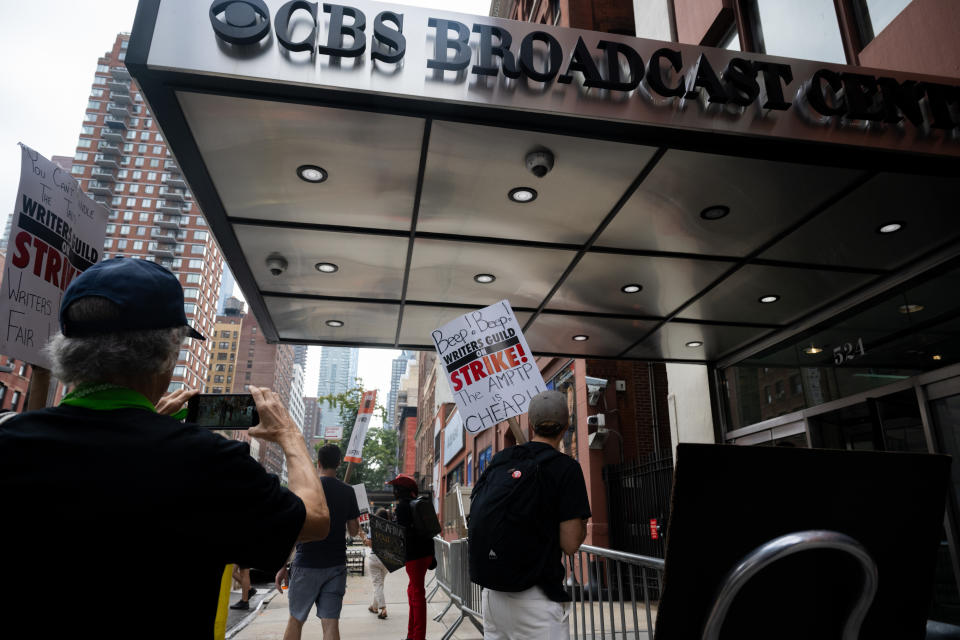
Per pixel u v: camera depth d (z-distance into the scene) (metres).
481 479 3.14
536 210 5.59
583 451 13.05
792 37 7.88
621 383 13.16
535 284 7.14
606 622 6.43
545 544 2.85
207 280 127.31
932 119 4.47
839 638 1.46
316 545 5.12
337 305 7.84
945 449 5.94
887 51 6.35
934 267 6.22
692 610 1.37
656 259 6.44
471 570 2.94
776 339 8.45
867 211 5.41
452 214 5.68
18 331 3.22
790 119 4.42
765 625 1.43
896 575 1.50
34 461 1.13
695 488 1.33
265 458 105.06
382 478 96.50
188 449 1.21
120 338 1.29
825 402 7.51
